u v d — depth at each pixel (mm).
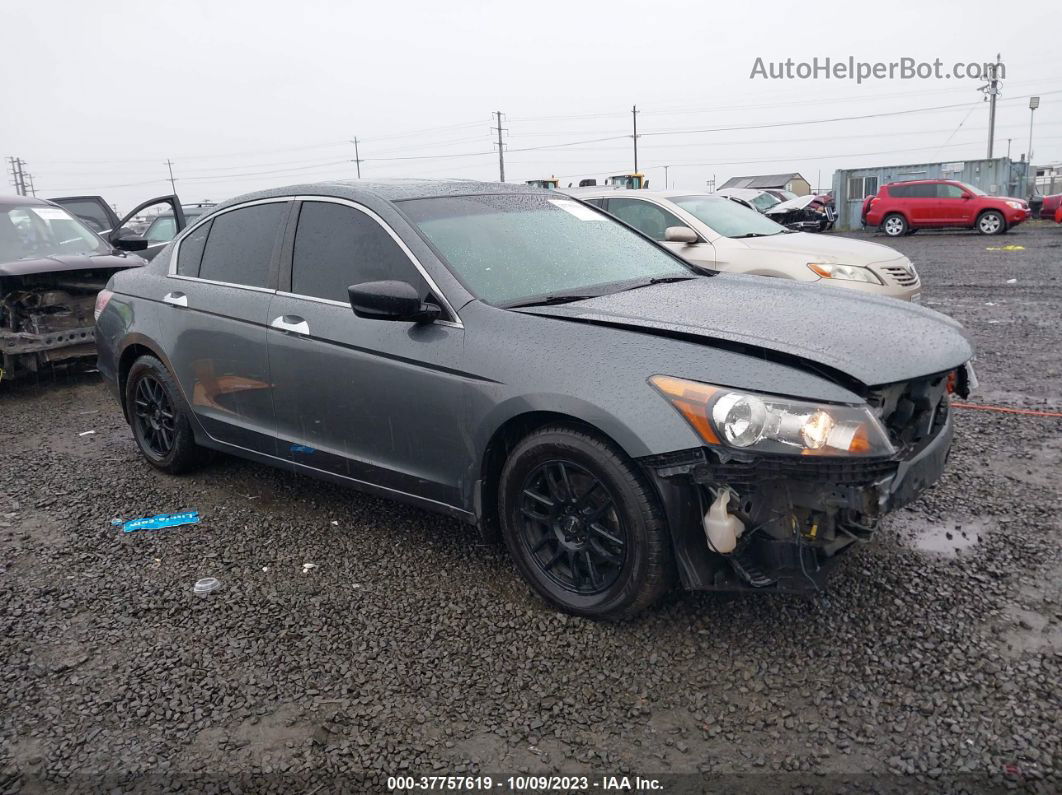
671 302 3373
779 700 2652
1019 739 2428
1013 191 29781
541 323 3148
